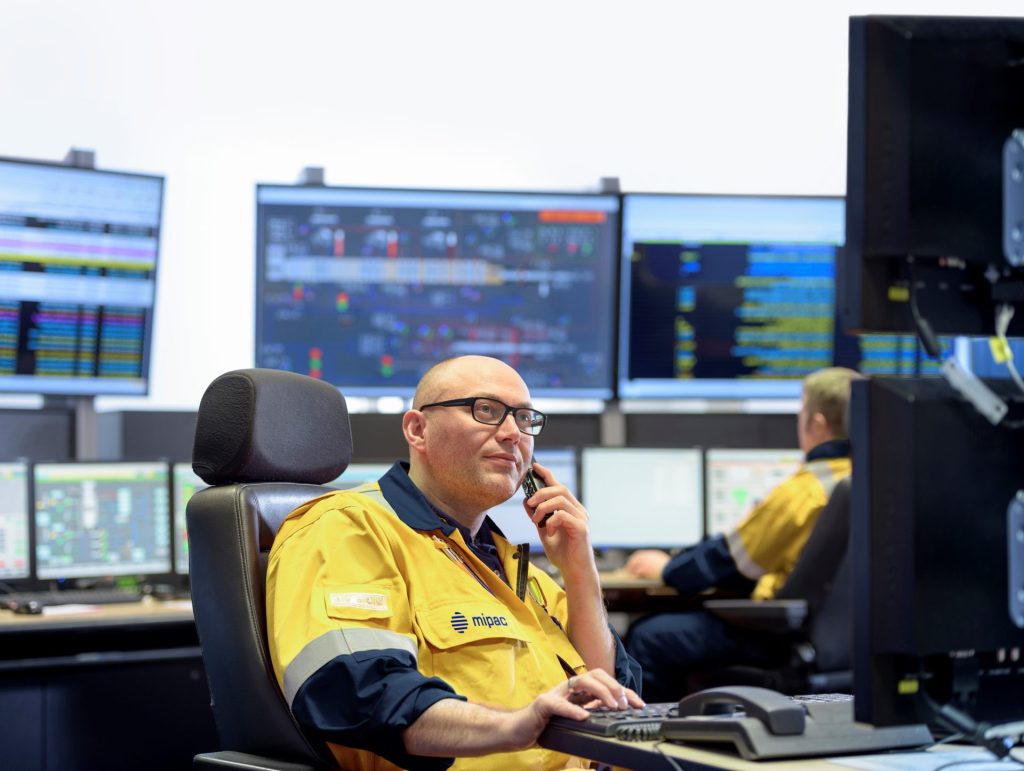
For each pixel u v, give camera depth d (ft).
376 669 5.42
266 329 13.69
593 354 14.30
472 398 6.56
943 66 4.15
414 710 5.24
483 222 13.99
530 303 14.16
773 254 14.34
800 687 11.01
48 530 11.59
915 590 4.02
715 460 14.11
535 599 6.74
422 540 6.29
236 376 6.41
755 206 14.29
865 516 4.11
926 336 4.18
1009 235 4.20
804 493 11.38
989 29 4.22
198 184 15.23
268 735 5.86
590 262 14.20
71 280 12.51
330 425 6.70
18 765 10.59
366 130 15.90
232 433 6.31
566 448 13.84
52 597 11.07
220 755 5.89
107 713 11.00
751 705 4.36
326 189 13.66
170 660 11.30
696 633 11.63
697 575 11.73
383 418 13.85
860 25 4.19
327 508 6.17
